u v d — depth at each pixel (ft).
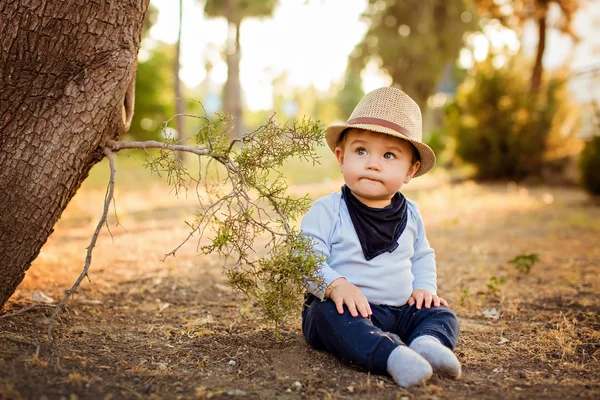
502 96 45.27
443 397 7.04
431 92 100.94
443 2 98.12
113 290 12.61
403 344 7.85
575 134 44.57
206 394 6.89
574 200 33.81
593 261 17.08
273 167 8.71
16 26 7.99
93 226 22.00
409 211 9.58
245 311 11.28
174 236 20.21
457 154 46.96
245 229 8.68
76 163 8.54
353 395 7.06
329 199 9.18
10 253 8.45
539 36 45.14
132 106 9.55
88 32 8.27
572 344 9.43
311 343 8.90
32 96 8.17
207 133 8.91
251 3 81.20
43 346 8.08
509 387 7.52
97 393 6.68
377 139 8.80
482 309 11.96
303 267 8.04
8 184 8.16
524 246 19.71
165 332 9.56
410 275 9.15
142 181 39.32
